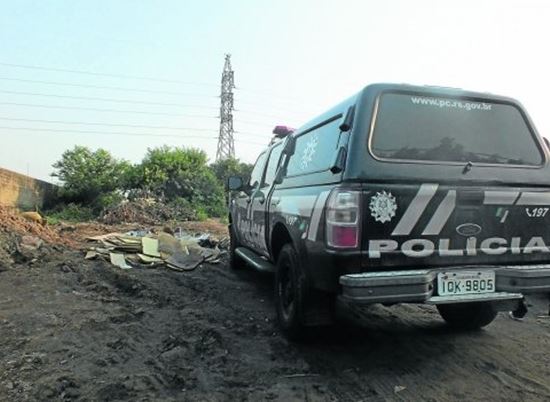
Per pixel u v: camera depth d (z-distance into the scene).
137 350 4.14
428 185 3.55
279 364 3.92
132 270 7.49
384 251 3.46
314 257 3.75
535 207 3.82
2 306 5.29
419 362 4.01
